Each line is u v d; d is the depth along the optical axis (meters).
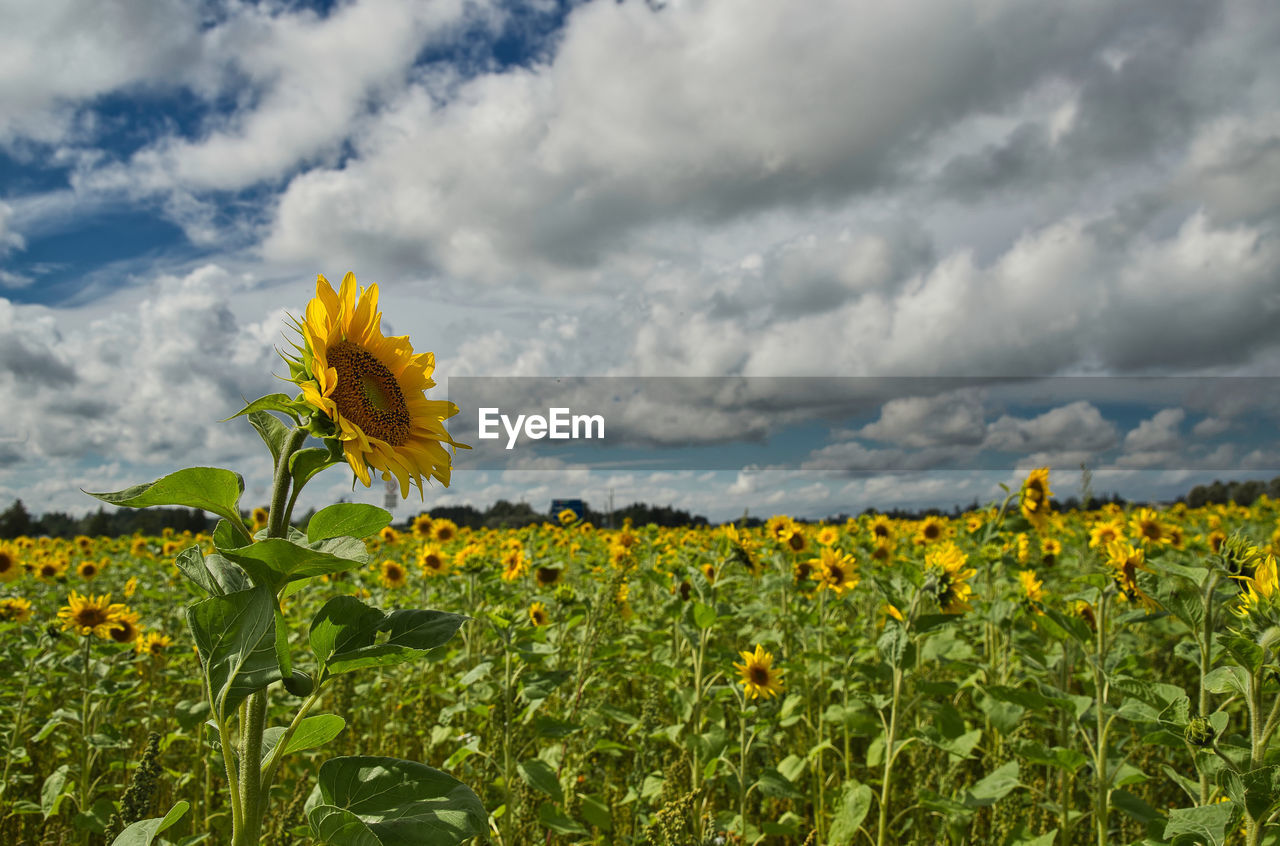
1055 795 4.59
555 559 8.48
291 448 1.67
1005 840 3.79
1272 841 2.50
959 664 5.18
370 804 1.58
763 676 4.50
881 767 5.13
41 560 9.98
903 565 4.58
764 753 5.23
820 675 5.88
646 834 3.16
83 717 4.79
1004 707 4.21
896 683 4.19
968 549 8.23
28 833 4.64
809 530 8.49
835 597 6.95
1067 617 3.97
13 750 4.70
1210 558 3.12
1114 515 9.44
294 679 1.54
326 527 1.63
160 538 14.50
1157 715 3.06
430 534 9.38
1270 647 2.58
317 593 8.76
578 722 4.76
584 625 6.31
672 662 6.09
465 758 4.18
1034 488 6.07
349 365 1.84
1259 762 2.55
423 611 1.72
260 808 1.57
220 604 1.51
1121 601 4.14
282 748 1.61
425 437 1.94
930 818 4.52
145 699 6.46
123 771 5.04
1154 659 6.34
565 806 4.11
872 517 7.52
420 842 1.49
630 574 5.99
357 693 5.67
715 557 6.61
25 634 6.17
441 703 5.56
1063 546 10.38
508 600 5.79
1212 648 3.07
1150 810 3.64
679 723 5.03
